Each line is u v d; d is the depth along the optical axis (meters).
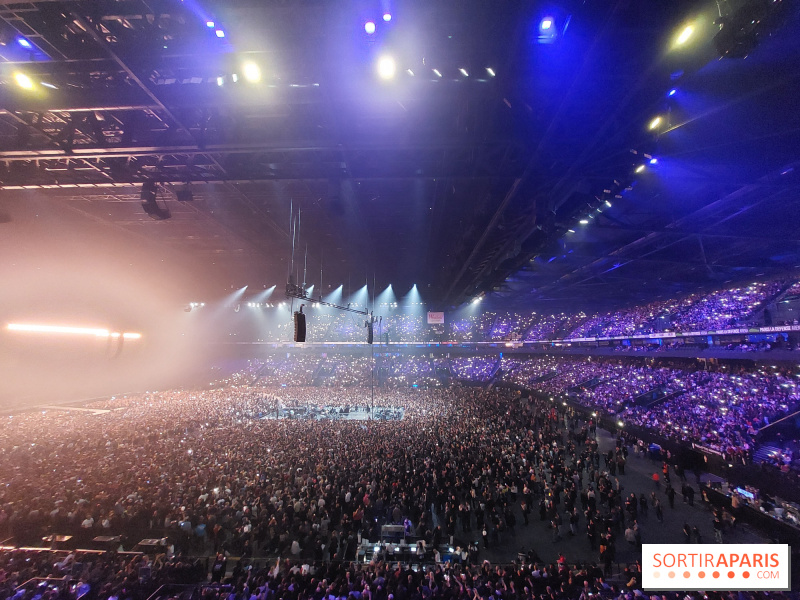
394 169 18.70
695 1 9.46
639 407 34.81
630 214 24.81
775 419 24.73
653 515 18.94
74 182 18.58
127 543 15.95
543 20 10.99
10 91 13.95
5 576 12.78
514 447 26.45
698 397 32.16
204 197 29.08
